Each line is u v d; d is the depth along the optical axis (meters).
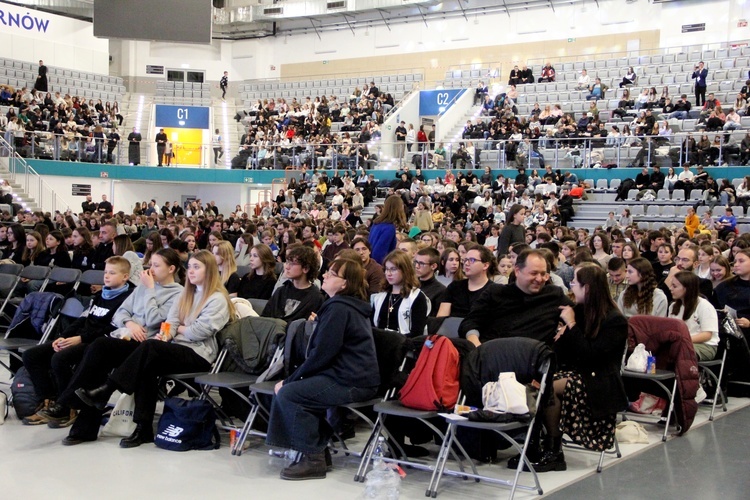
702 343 6.30
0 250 11.27
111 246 9.61
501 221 16.98
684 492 4.54
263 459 5.09
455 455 4.79
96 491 4.40
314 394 4.72
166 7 26.23
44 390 5.84
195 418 5.25
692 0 24.70
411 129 25.19
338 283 4.92
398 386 4.99
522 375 4.63
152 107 29.92
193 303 5.75
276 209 21.55
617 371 5.01
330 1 31.19
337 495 4.43
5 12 27.48
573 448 5.53
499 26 28.78
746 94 20.22
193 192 27.23
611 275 7.15
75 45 29.88
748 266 6.94
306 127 26.72
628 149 19.14
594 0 26.81
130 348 5.50
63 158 23.55
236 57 34.03
